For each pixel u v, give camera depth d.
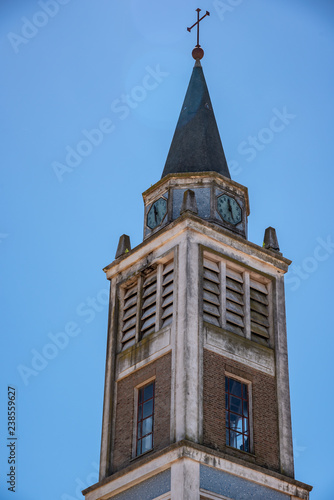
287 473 50.56
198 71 63.31
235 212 57.12
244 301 54.16
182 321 50.97
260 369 52.72
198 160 58.41
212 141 59.66
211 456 47.72
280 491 49.50
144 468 48.53
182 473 46.56
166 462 47.47
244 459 49.50
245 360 52.31
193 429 48.28
